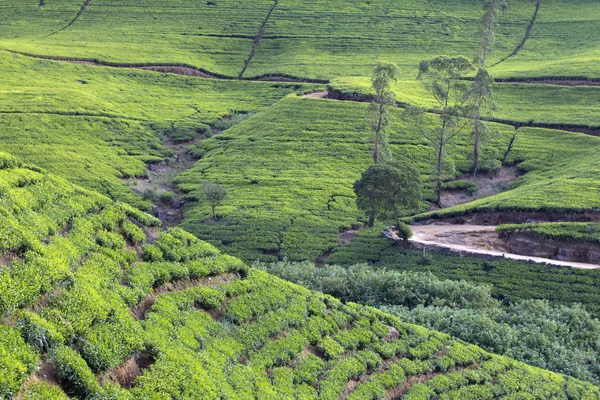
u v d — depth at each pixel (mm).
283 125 110375
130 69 142500
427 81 133250
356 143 103562
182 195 89188
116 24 178875
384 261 63562
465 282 51906
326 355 30375
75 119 107125
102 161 95438
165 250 31484
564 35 167875
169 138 111562
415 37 172000
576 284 53219
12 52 140125
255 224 76312
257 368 26906
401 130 107062
